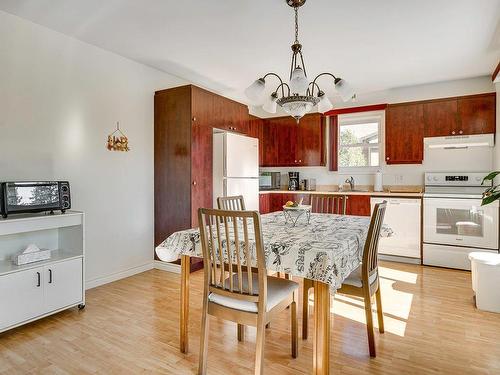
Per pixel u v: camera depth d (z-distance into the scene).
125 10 2.44
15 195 2.29
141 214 3.61
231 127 4.18
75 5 2.38
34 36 2.65
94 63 3.10
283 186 5.59
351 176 4.92
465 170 4.02
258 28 2.71
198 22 2.62
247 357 1.89
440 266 3.70
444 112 4.06
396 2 2.30
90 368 1.76
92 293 2.93
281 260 1.58
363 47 3.10
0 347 1.98
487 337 2.09
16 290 2.14
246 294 1.60
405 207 3.88
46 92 2.74
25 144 2.61
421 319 2.37
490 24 2.62
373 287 1.99
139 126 3.57
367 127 4.84
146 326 2.27
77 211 2.67
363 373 1.72
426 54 3.28
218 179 3.80
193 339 2.10
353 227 2.12
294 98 1.96
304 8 2.38
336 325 2.29
